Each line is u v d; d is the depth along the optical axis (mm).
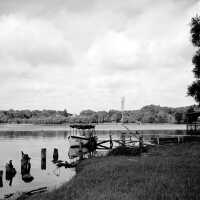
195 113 51188
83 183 18938
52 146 62062
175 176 18359
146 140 54906
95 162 29453
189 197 13367
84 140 50188
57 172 31172
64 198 15836
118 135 90875
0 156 46000
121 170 22000
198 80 42688
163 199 13367
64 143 69375
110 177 19734
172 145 40031
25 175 28656
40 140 79250
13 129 163125
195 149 33156
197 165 22672
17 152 51031
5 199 20078
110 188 16234
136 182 17422
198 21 42812
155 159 27188
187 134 50969
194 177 17875
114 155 35188
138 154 35281
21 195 20281
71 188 18156
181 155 29547
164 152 33250
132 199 13602
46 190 21734
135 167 22875
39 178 28141
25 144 66688
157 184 16219
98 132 113250
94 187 17156
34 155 46938
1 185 25375
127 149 38562
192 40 43031
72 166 34094
